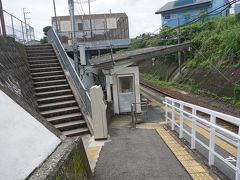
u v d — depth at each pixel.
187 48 20.09
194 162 5.16
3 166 2.74
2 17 11.44
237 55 15.03
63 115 9.62
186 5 36.28
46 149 3.66
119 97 13.45
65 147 4.04
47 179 2.89
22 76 9.94
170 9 38.25
